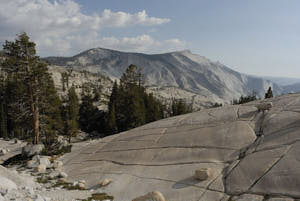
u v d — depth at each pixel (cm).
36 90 2805
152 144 1708
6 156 3134
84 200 1049
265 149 1078
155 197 861
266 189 830
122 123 5709
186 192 998
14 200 805
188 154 1357
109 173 1484
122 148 1867
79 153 2255
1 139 5178
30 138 3216
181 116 2189
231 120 1568
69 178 1589
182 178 1129
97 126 6988
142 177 1279
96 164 1741
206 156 1260
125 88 6259
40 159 2102
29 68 2725
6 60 2641
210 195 930
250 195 836
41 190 1254
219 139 1375
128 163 1548
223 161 1159
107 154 1869
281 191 790
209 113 1903
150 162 1442
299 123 1148
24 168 2070
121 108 5859
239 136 1318
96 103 8875
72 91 6831
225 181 984
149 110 5884
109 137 2492
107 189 1253
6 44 2634
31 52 2745
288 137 1075
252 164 1007
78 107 6812
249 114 1552
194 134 1574
